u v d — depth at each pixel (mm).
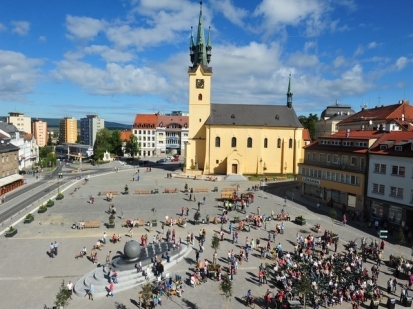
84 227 53344
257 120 107875
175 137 187625
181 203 68938
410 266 38125
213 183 92125
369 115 121875
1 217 59844
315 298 31953
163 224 55094
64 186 88500
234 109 109812
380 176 56594
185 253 43438
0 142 97500
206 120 107625
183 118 191750
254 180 97438
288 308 31234
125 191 78438
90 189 83250
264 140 107938
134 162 150000
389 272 38844
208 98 107812
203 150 109562
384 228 53438
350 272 37000
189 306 31844
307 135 131375
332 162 67625
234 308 31484
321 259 40375
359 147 62000
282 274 36312
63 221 56781
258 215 57812
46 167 136750
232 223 55906
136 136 174000
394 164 54125
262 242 47844
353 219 58469
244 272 38875
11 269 39000
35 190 84688
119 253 43656
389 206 55219
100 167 134250
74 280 36812
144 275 37344
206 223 56000
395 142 55812
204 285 35969
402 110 108188
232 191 80750
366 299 32812
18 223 55812
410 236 48750
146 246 44969
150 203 68875
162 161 150625
